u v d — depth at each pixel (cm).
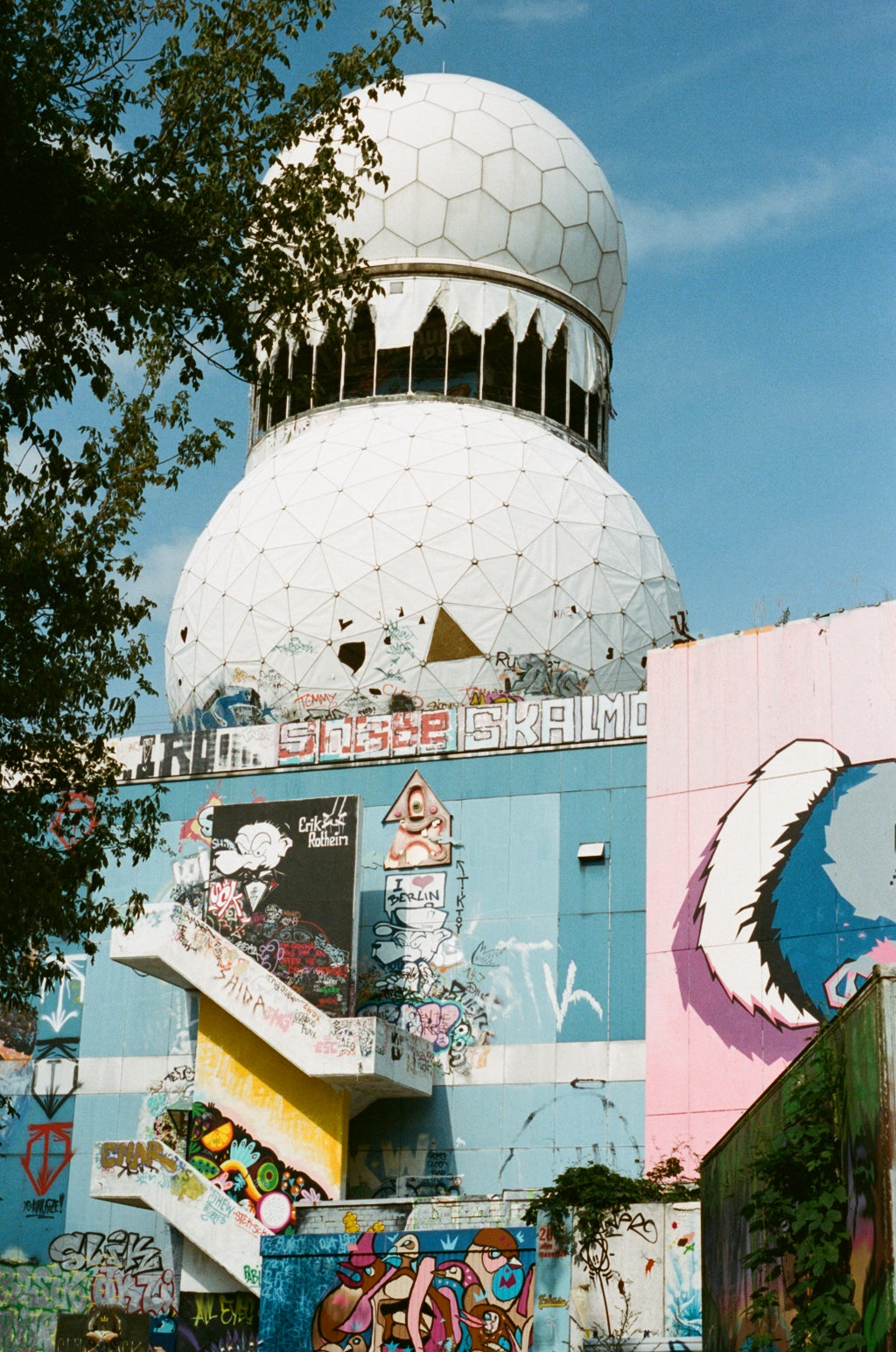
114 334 2111
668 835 3772
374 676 4772
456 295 5381
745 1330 1603
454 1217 3300
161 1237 3919
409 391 5303
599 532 5075
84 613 2233
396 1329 2925
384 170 5403
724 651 3822
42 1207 4047
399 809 4072
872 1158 1233
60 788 2316
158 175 2173
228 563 5078
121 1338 3834
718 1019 3588
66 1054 4166
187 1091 4038
